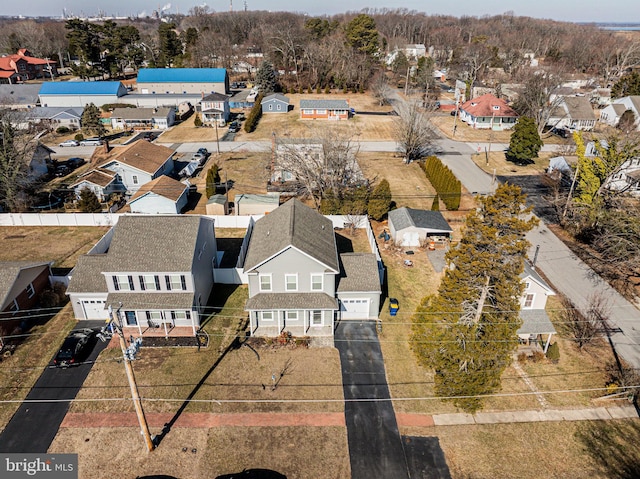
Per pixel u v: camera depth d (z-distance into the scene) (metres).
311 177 47.94
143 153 56.56
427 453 22.80
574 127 80.00
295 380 27.12
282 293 30.91
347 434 23.75
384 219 48.38
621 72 121.69
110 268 29.69
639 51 125.88
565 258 40.69
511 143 63.88
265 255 29.91
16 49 141.62
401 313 33.19
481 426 24.38
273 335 30.86
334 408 25.30
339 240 43.72
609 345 30.25
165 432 23.67
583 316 33.03
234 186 55.59
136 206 47.03
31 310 32.34
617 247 36.97
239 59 130.62
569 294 35.62
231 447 22.94
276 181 56.00
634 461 22.48
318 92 111.44
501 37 180.00
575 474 21.81
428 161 58.69
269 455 22.56
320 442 23.28
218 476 21.52
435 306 23.83
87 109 74.88
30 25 169.12
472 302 24.14
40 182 55.16
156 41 162.12
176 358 28.62
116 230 31.41
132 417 24.56
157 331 31.05
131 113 83.00
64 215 46.44
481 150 70.44
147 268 29.69
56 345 29.47
